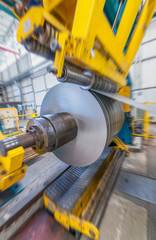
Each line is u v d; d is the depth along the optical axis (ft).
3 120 15.28
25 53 28.86
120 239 2.57
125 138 8.23
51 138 2.35
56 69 1.69
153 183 4.35
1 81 40.60
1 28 25.26
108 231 2.74
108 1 2.34
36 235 2.68
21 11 1.48
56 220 2.92
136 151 7.34
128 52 3.30
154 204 3.45
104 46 1.96
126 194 3.88
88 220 2.53
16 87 38.55
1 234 2.75
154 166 5.57
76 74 2.04
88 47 1.52
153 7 2.74
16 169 2.44
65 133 2.81
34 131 2.31
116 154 5.74
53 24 1.41
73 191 3.20
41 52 1.74
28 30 1.40
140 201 3.57
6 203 3.59
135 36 3.10
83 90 3.04
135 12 2.53
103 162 4.71
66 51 1.62
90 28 1.40
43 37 1.38
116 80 3.01
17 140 2.13
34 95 33.30
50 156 6.91
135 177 4.77
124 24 2.60
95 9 1.34
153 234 2.64
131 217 3.08
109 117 3.15
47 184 4.25
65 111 3.55
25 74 31.78
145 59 18.13
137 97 19.47
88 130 3.17
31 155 7.07
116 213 3.20
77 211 2.80
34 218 3.07
